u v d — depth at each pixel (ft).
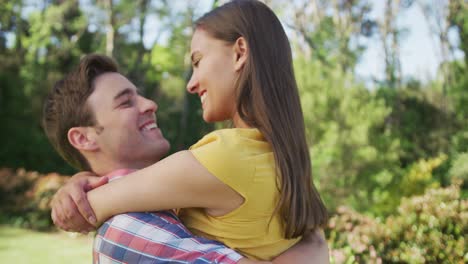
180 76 76.33
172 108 66.28
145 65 69.77
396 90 54.03
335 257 13.76
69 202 4.06
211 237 3.89
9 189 35.60
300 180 4.06
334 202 24.17
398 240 14.82
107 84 4.56
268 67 4.17
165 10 60.85
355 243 14.20
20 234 28.76
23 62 58.95
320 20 56.75
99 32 64.95
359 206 24.07
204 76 4.25
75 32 64.69
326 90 26.55
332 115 26.17
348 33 58.54
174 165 3.74
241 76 4.14
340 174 24.77
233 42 4.20
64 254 23.68
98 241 4.01
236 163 3.68
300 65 28.43
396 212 23.54
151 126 4.67
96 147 4.54
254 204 3.76
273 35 4.29
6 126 50.06
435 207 15.05
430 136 48.39
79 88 4.59
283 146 4.00
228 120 4.62
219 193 3.70
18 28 62.28
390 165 25.93
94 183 4.17
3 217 33.06
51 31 60.34
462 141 40.78
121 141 4.49
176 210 4.28
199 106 51.37
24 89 53.83
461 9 56.08
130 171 4.40
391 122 48.16
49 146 49.39
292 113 4.20
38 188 33.76
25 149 48.93
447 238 14.28
